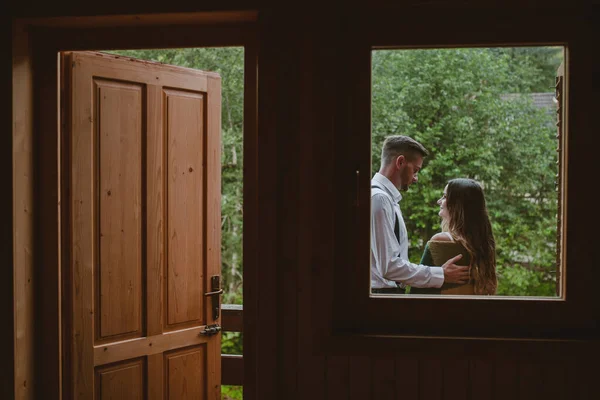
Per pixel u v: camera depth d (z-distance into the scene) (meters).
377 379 1.96
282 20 1.98
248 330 2.05
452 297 1.99
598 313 1.92
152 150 2.57
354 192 2.01
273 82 1.98
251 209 2.05
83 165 2.37
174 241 2.66
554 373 1.89
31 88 2.20
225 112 6.46
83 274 2.38
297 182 1.98
